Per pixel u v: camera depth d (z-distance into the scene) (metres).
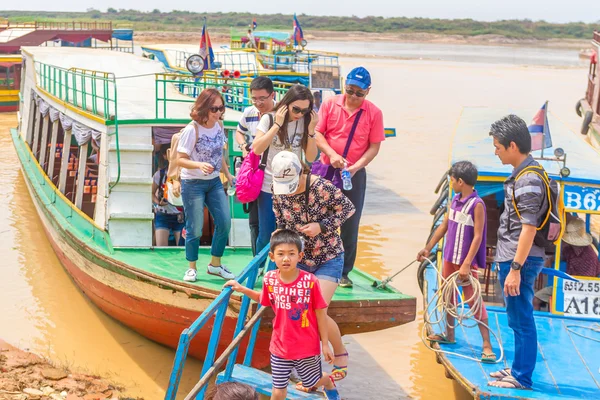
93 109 10.55
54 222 11.85
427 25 147.25
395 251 13.48
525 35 141.25
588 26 145.88
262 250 6.75
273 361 5.72
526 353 6.59
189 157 7.62
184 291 7.98
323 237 6.06
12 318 10.07
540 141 8.58
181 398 8.02
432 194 17.89
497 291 9.59
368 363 9.38
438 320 8.09
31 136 17.17
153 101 12.44
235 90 13.60
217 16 160.88
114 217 9.46
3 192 17.25
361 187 7.36
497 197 10.29
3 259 12.55
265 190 7.17
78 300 10.84
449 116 31.52
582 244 8.90
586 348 7.71
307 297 5.52
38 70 16.64
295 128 6.82
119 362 8.87
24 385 7.83
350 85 6.94
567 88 46.34
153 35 117.75
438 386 8.77
